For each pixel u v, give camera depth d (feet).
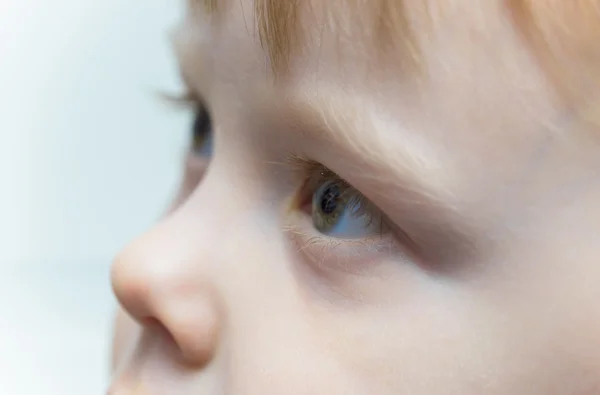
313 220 1.01
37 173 1.74
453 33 0.93
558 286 0.93
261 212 1.02
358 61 0.95
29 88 1.72
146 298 1.01
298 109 0.97
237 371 0.98
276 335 0.98
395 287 0.96
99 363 1.61
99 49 1.71
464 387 0.94
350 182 0.97
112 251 1.76
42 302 1.71
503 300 0.94
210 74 1.05
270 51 0.98
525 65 0.92
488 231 0.94
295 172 1.01
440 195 0.94
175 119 1.72
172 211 1.13
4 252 1.74
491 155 0.93
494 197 0.93
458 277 0.95
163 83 1.69
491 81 0.92
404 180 0.94
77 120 1.74
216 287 1.01
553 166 0.92
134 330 1.11
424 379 0.94
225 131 1.03
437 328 0.95
